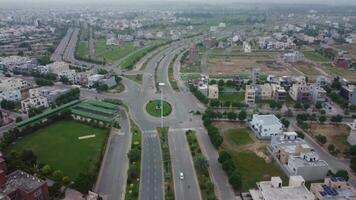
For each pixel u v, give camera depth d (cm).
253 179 16138
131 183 15800
